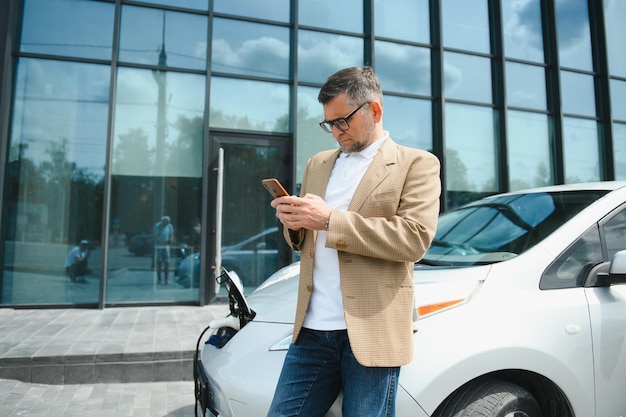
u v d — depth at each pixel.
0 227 5.61
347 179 1.50
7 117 5.67
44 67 5.87
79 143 5.92
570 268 1.97
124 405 3.28
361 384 1.31
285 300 2.06
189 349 3.90
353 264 1.34
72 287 5.81
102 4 6.07
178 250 6.18
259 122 6.63
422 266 2.27
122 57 6.12
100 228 5.92
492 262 2.07
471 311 1.72
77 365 3.69
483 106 7.77
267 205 6.58
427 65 7.54
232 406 1.67
